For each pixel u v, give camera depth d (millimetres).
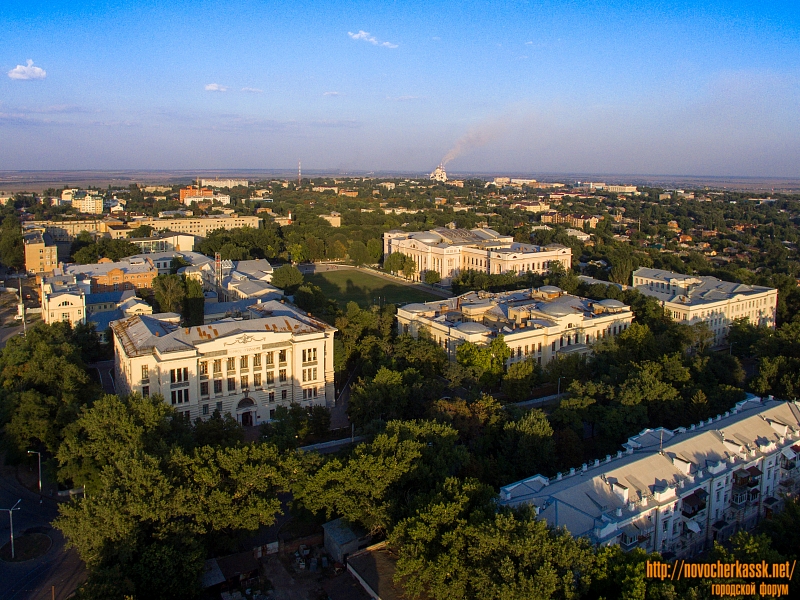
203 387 182250
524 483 121625
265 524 122500
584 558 95438
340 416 196625
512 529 98625
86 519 107125
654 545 117688
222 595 113125
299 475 126000
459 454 133125
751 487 134875
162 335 186375
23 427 154375
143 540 108125
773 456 139750
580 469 129875
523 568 93562
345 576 118625
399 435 134000
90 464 135500
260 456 124500
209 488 117250
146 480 110625
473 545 100812
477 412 160000
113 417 138750
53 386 180125
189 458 120188
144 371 178875
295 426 165750
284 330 195375
